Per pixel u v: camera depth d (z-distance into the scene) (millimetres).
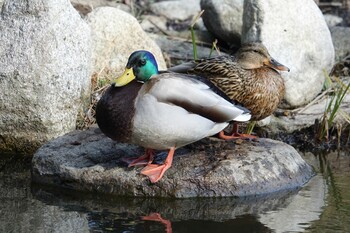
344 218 8062
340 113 11078
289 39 11430
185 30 14789
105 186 8711
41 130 10070
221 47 13891
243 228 7777
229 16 13500
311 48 11531
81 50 10445
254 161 8938
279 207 8406
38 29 10023
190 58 13141
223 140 9484
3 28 10078
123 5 15164
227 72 9656
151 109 8172
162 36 14180
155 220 7961
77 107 10430
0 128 10070
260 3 11352
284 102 11398
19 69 9922
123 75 8422
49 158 9039
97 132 9648
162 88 8219
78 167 8875
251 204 8508
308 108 11531
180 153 9055
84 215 8062
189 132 8383
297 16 11547
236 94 9641
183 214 8164
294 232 7656
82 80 10523
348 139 11188
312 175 9555
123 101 8297
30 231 7566
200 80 8688
